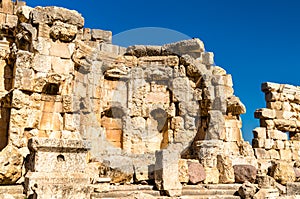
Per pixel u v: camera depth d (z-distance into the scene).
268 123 20.22
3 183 11.91
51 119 14.78
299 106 21.73
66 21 15.41
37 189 10.42
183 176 15.27
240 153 18.72
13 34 16.83
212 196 14.05
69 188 10.80
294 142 21.11
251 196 14.00
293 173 17.56
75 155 11.90
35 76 14.55
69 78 15.25
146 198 12.39
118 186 13.82
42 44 14.88
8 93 14.68
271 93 20.75
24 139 14.04
